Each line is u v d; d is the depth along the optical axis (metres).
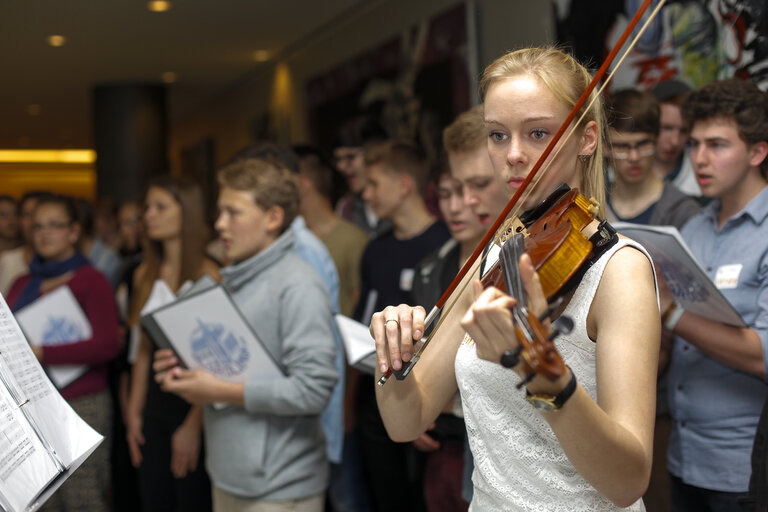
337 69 7.09
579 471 1.04
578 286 1.15
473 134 2.10
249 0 6.36
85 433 1.37
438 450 2.34
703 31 2.96
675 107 2.88
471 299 1.37
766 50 2.63
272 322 2.32
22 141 15.14
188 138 12.45
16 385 1.28
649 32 3.28
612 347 1.09
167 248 3.30
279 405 2.20
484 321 0.94
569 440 1.00
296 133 8.18
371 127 6.45
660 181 2.70
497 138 1.24
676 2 3.12
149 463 3.02
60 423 1.35
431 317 1.22
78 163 18.27
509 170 1.23
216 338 2.27
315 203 3.81
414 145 3.19
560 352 1.16
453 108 5.27
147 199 3.21
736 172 2.03
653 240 1.84
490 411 1.25
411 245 3.10
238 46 7.92
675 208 2.52
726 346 1.93
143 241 3.41
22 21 6.77
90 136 14.56
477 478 1.33
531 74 1.20
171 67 8.82
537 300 0.98
